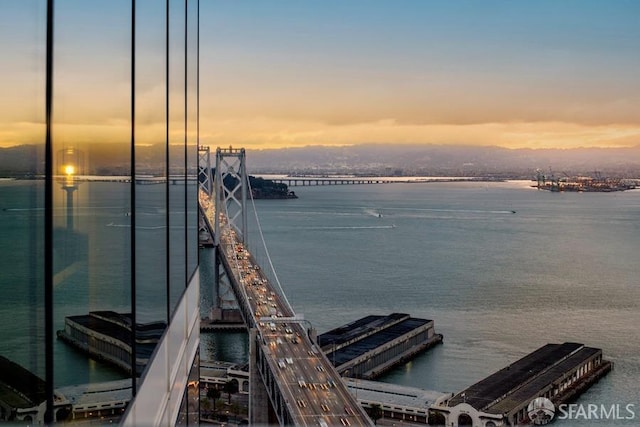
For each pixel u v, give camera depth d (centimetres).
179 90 1620
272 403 6925
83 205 771
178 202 1560
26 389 605
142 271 1068
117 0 918
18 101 608
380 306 14850
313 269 19512
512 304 15075
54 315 675
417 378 10012
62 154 707
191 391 1766
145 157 1112
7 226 578
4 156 577
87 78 793
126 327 942
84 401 754
